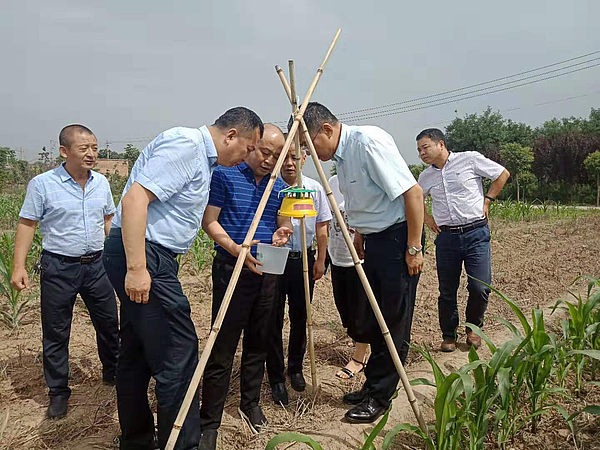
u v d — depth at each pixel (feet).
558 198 110.22
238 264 7.40
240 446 9.30
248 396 9.91
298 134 9.08
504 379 8.24
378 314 8.34
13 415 10.37
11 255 20.95
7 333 15.01
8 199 51.55
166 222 7.59
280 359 10.98
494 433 9.09
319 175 8.20
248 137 7.98
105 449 9.20
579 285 21.38
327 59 8.67
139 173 7.43
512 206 53.31
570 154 109.09
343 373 12.32
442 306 14.15
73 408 10.72
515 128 139.13
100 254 11.12
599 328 11.25
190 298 19.16
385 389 9.92
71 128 10.52
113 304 11.46
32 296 15.81
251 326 9.67
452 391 8.07
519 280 22.61
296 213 8.63
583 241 34.63
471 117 141.08
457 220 13.91
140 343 8.03
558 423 9.77
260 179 9.70
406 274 9.66
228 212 9.29
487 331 15.47
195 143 7.53
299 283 11.34
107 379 11.79
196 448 8.05
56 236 10.44
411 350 14.15
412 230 9.30
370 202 9.50
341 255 11.43
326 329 15.80
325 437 9.41
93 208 10.80
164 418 7.75
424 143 14.16
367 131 9.22
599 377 11.59
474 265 13.87
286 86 8.96
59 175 10.58
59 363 10.46
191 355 7.88
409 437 9.56
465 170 13.92
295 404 11.00
